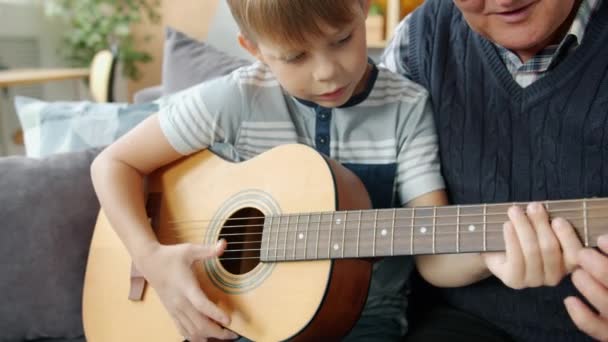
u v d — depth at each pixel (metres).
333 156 0.99
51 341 1.12
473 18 0.75
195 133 1.00
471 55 0.93
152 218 1.01
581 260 0.59
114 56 3.30
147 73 3.95
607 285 0.58
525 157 0.85
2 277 1.10
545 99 0.82
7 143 3.54
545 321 0.87
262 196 0.89
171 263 0.90
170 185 1.03
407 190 0.94
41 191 1.14
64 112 1.40
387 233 0.75
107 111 1.39
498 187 0.88
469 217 0.69
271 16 0.78
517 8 0.69
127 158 1.03
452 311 1.00
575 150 0.81
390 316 0.97
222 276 0.88
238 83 1.01
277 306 0.81
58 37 3.99
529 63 0.85
